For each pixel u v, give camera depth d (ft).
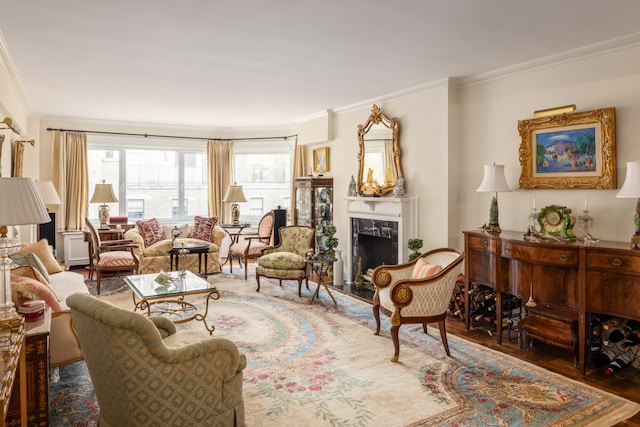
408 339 12.70
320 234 21.93
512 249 11.93
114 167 25.53
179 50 11.84
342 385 9.73
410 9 9.17
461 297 14.61
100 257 18.24
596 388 9.69
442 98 15.46
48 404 7.83
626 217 11.32
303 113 22.13
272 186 27.68
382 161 18.21
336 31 10.44
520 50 12.00
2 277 7.29
